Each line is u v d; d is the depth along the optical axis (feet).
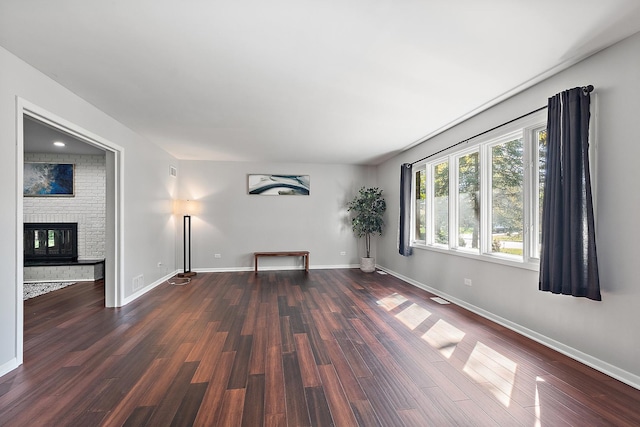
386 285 17.71
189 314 12.29
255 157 21.29
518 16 6.46
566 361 8.23
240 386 7.01
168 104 11.46
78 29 6.89
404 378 7.37
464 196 13.97
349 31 7.03
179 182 21.95
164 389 6.88
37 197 19.44
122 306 13.42
